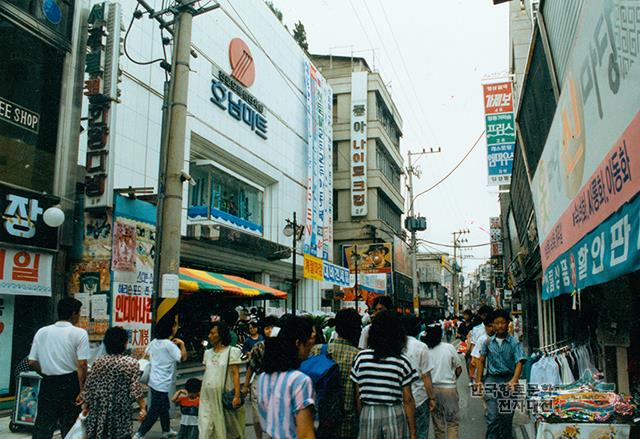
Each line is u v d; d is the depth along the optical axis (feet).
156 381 23.65
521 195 44.01
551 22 21.77
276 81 81.76
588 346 25.23
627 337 21.54
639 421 16.05
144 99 49.57
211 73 62.75
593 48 15.10
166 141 28.27
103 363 18.19
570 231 19.40
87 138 37.45
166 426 25.36
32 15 33.06
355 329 16.61
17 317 31.50
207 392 19.92
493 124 55.47
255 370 20.71
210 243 61.16
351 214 118.93
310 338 12.82
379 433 14.28
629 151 11.57
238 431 20.34
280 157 81.51
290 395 11.70
